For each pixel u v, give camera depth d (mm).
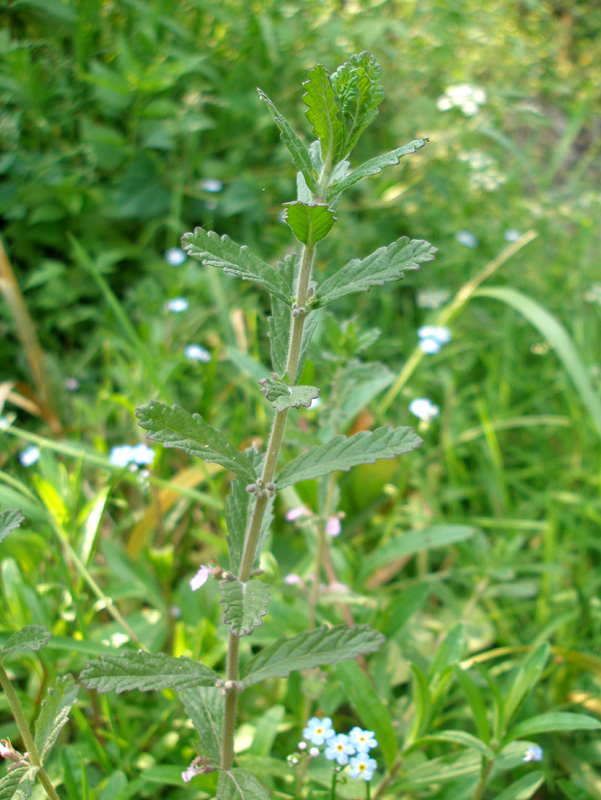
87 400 3291
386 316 3650
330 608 2152
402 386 3094
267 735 1762
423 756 1828
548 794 2076
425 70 4633
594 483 3016
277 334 1304
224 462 1193
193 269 3287
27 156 3473
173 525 2580
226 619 1081
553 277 4227
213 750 1394
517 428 3484
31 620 1997
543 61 5828
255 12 4086
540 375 3748
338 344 1975
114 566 2277
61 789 1815
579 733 2199
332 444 1213
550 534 2594
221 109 3869
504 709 1632
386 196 4051
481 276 3338
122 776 1646
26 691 2121
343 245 3779
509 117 5441
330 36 4086
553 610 2582
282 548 2604
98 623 2383
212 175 3805
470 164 4297
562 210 4516
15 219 3520
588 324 3900
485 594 2441
